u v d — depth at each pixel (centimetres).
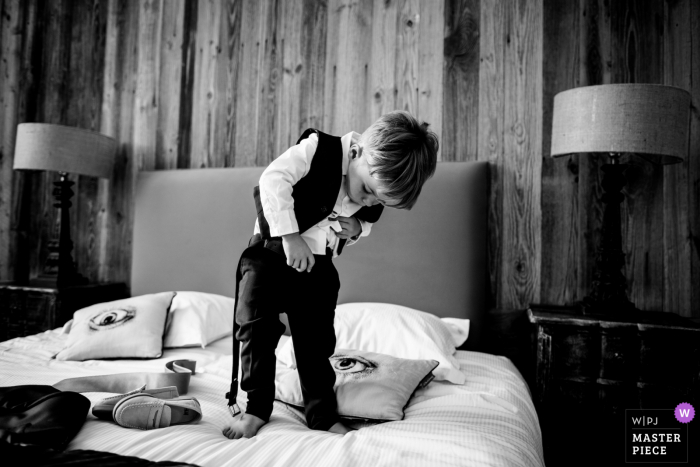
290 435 107
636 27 212
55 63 289
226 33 264
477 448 98
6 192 287
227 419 123
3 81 289
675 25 209
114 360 177
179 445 97
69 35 288
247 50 261
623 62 213
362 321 184
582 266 214
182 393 136
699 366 164
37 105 291
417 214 219
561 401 176
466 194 214
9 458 77
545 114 220
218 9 266
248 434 109
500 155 225
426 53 235
